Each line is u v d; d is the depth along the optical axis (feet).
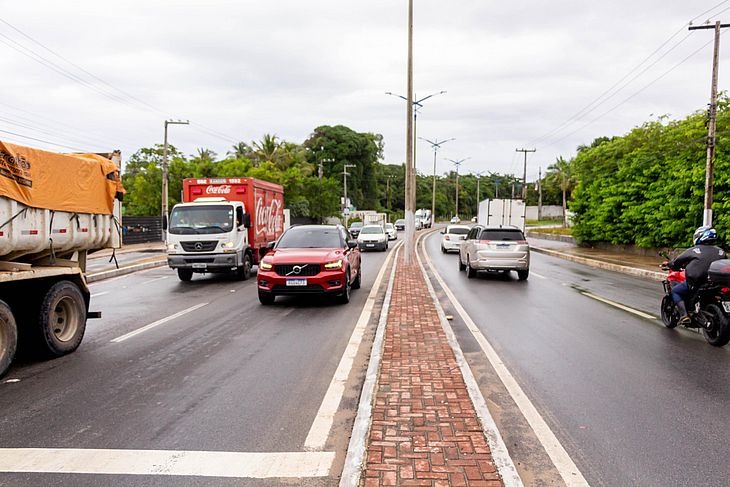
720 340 25.31
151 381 20.16
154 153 147.13
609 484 12.35
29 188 21.86
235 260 52.03
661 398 18.19
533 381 20.08
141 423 15.99
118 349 25.20
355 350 24.79
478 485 11.63
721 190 65.10
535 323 31.24
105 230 27.89
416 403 16.70
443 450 13.33
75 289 24.85
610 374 21.01
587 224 105.50
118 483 12.40
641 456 13.78
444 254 93.45
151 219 125.70
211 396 18.43
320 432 15.34
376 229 106.83
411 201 67.00
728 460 13.57
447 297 41.75
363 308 36.24
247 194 56.70
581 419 16.29
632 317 33.30
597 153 102.68
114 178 28.43
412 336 26.30
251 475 12.80
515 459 13.64
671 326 29.78
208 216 52.01
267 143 191.42
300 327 30.04
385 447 13.51
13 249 21.29
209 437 14.97
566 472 12.92
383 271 62.54
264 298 37.68
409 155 67.92
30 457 13.73
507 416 16.56
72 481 12.48
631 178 88.63
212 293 44.73
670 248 78.02
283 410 17.08
